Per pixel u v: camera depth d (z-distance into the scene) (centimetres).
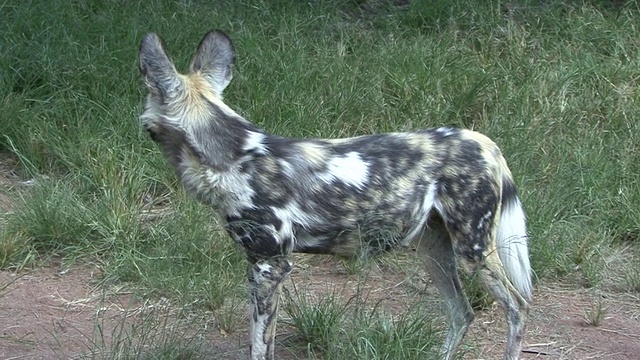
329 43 928
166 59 501
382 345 529
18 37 882
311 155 511
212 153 502
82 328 592
